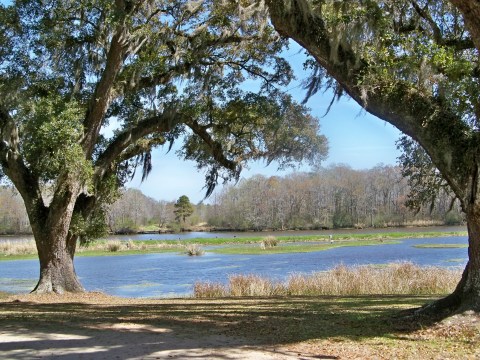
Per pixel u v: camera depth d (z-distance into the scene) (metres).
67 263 16.39
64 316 10.53
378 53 8.88
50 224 15.77
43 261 16.16
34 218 16.03
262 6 14.10
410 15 10.55
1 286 24.05
